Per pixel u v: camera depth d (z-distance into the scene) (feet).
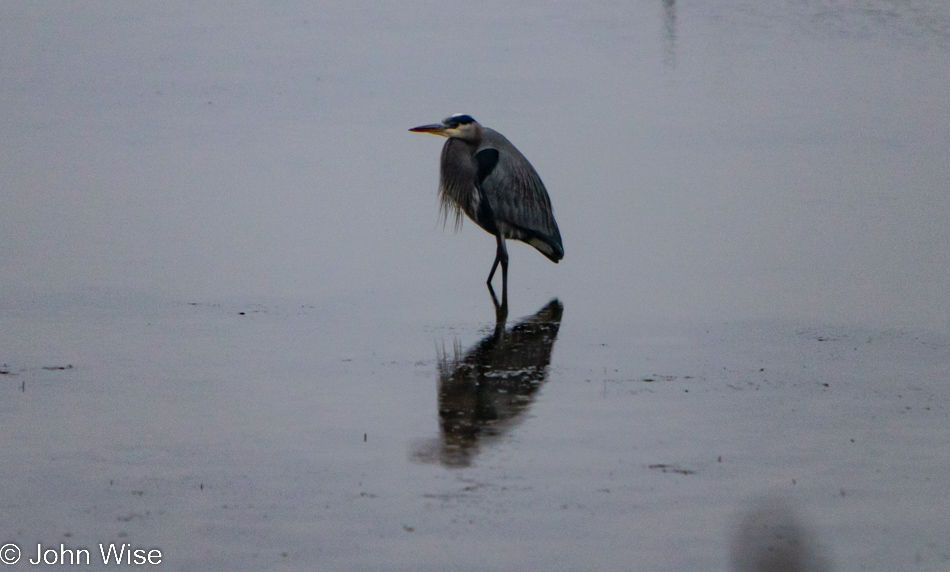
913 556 26.30
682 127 91.86
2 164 77.97
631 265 58.23
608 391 37.86
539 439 33.30
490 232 53.62
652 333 45.80
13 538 26.91
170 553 26.16
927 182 74.74
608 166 79.51
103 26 140.15
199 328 45.75
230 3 160.04
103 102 99.55
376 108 97.66
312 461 31.55
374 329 46.16
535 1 164.04
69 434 33.53
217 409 35.83
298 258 58.90
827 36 136.46
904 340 44.50
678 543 26.81
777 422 34.83
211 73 112.98
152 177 75.31
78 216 65.98
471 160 52.85
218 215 67.00
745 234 63.87
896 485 30.14
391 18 149.28
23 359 41.04
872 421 34.96
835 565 25.91
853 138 87.92
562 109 97.81
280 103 99.71
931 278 54.60
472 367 40.70
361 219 67.10
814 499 29.22
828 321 47.52
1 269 55.01
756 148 84.79
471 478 30.48
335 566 25.57
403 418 35.04
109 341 43.55
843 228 64.59
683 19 150.10
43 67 115.03
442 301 51.34
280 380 38.96
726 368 40.65
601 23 146.72
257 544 26.63
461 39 134.10
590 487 29.84
